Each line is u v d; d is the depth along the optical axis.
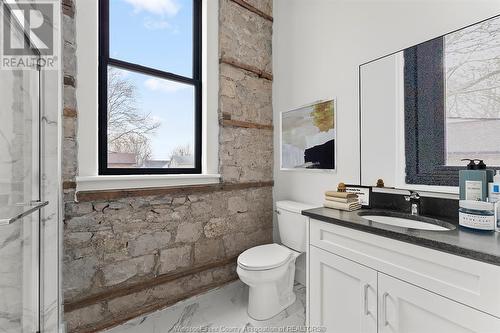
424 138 1.36
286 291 1.91
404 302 0.98
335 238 1.26
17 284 0.93
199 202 2.05
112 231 1.64
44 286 1.09
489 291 0.76
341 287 1.22
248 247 2.35
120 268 1.66
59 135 1.17
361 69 1.71
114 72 1.80
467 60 1.21
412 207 1.35
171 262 1.89
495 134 1.12
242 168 2.33
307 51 2.18
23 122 0.95
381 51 1.60
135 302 1.73
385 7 1.58
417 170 1.39
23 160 0.95
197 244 2.04
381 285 1.05
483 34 1.16
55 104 1.13
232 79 2.27
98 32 1.70
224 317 1.75
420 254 0.92
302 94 2.24
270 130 2.54
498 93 1.12
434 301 0.89
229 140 2.25
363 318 1.12
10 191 0.88
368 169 1.65
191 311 1.83
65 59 1.48
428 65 1.35
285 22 2.44
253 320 1.71
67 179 1.47
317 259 1.34
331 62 1.96
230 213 2.24
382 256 1.05
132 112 1.88
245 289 2.16
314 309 1.36
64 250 1.46
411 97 1.43
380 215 1.43
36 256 1.04
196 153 2.21
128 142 1.86
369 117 1.65
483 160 1.16
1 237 0.84
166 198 1.88
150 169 1.95
